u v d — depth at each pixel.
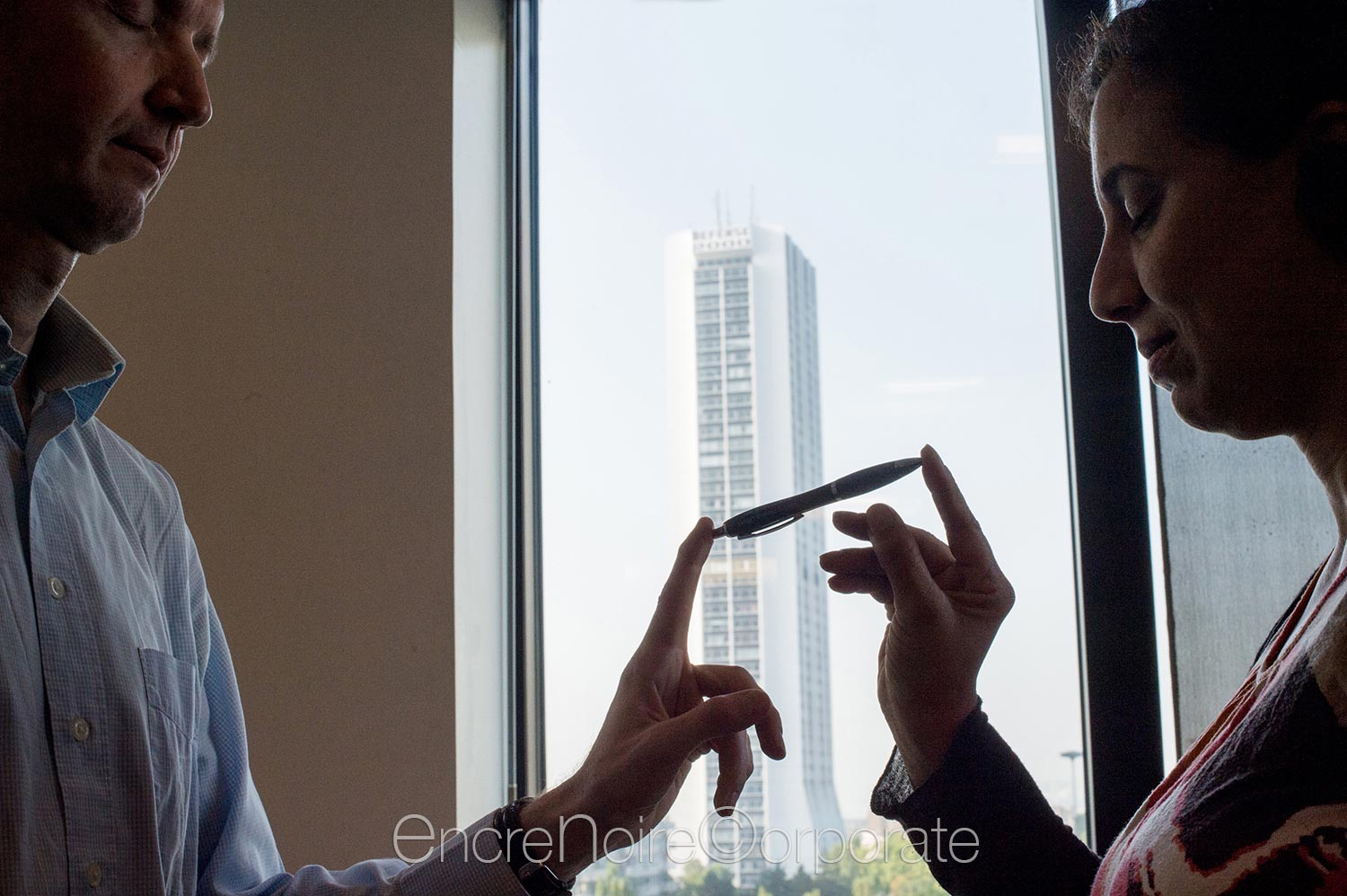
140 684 0.89
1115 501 1.52
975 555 0.91
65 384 0.92
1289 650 0.65
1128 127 0.68
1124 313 0.72
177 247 1.72
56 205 0.85
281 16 1.77
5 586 0.82
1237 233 0.63
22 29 0.82
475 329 1.76
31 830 0.78
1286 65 0.61
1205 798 0.60
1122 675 1.48
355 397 1.65
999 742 0.91
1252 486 1.35
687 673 0.87
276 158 1.73
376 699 1.57
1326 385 0.63
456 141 1.73
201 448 1.66
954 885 0.89
